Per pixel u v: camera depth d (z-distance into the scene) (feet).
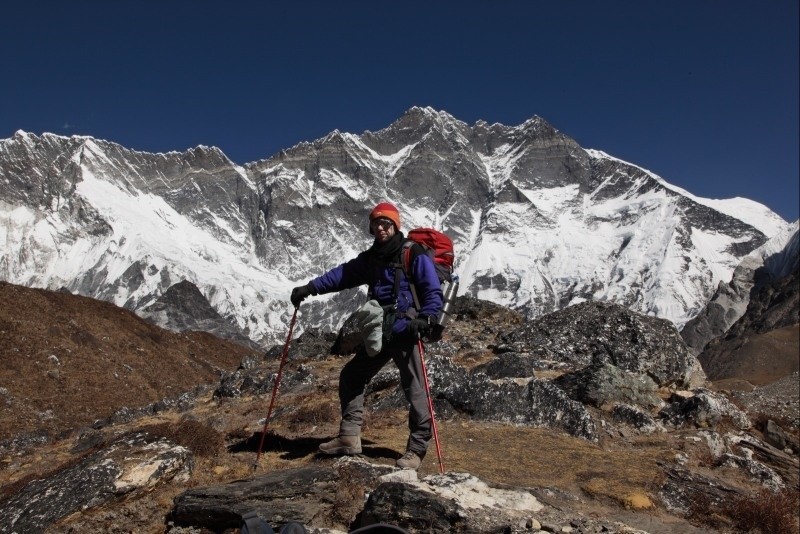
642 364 50.34
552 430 35.37
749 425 42.65
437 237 26.78
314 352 65.72
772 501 28.37
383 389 43.83
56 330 161.89
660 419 39.73
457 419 36.52
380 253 26.50
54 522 24.18
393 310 25.81
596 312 55.21
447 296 26.32
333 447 28.58
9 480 36.70
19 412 122.21
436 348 57.67
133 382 160.25
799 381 105.60
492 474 28.40
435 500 21.58
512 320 75.56
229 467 29.50
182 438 31.78
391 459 28.91
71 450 42.68
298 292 28.14
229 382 55.16
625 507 26.76
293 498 24.07
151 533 24.06
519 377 45.80
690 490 28.66
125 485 25.89
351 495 23.94
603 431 36.32
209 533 23.39
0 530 23.79
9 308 161.17
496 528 20.93
